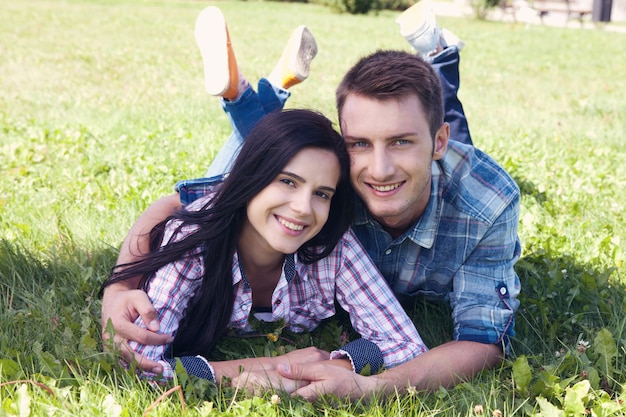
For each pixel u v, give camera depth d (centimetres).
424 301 319
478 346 271
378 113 246
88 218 411
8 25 1526
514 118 804
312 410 235
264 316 295
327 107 801
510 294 285
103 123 681
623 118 818
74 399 233
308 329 302
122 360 257
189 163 525
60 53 1196
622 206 474
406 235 286
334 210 272
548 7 2611
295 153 248
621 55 1498
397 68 248
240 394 244
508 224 282
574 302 330
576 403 237
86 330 272
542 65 1316
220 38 345
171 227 281
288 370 246
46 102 795
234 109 362
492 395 249
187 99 849
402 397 251
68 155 555
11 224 401
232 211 262
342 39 1598
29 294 319
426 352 267
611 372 266
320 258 279
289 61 395
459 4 2845
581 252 384
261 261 279
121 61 1152
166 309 265
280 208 254
